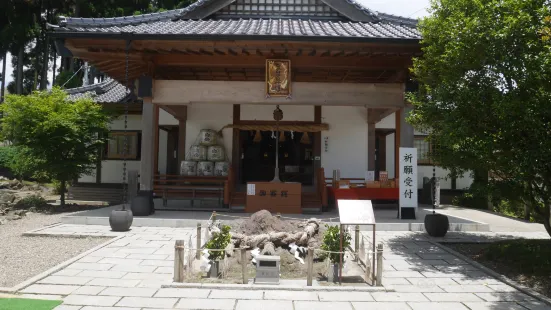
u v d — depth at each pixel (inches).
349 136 585.9
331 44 382.6
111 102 637.9
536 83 222.5
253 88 422.0
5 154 889.5
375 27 452.1
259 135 564.1
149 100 426.0
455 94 255.3
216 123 586.2
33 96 510.3
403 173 423.5
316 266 260.1
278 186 462.3
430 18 293.4
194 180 498.6
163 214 431.5
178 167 589.0
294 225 317.4
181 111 581.6
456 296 206.8
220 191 494.0
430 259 283.1
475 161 261.1
